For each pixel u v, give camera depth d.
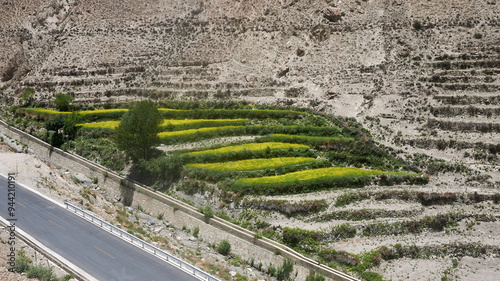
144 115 82.81
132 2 143.50
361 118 91.81
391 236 67.44
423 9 112.06
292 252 63.44
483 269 64.12
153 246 59.25
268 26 121.38
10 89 132.38
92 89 120.44
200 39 124.75
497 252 65.88
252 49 117.38
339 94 98.19
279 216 69.25
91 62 128.75
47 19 147.75
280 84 106.00
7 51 143.00
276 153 81.94
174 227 74.50
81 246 59.25
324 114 93.44
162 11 138.12
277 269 63.19
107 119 103.69
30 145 102.88
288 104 100.19
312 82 104.00
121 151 89.69
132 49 129.12
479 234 68.25
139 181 82.81
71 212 68.38
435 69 97.44
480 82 91.31
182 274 55.31
